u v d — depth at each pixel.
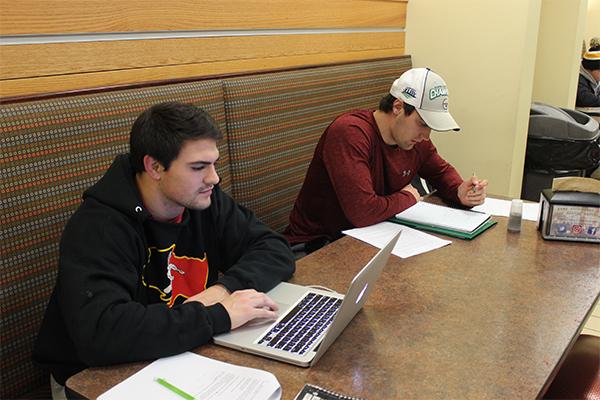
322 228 2.26
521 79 3.19
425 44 3.49
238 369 1.10
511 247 1.77
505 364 1.13
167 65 2.13
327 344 1.15
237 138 2.30
